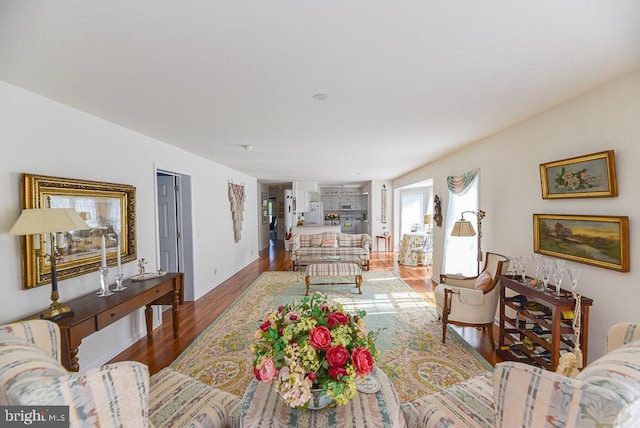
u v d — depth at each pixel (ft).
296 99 7.28
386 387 4.89
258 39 4.65
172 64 5.44
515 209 9.77
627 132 6.07
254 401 4.53
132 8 3.81
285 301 14.01
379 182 29.01
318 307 4.70
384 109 8.07
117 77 5.94
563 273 7.68
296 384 3.82
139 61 5.30
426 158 16.25
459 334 10.25
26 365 2.85
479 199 12.05
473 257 13.73
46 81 6.06
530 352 7.81
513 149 9.82
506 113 8.50
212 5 3.79
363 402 4.45
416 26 4.33
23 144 6.41
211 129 9.93
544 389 2.77
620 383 2.48
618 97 6.23
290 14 4.01
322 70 5.77
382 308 12.86
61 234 7.09
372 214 29.17
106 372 2.87
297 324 4.31
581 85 6.59
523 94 7.09
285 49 4.97
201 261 15.21
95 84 6.25
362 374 4.03
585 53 5.17
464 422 4.32
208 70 5.70
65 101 7.19
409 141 11.96
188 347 9.41
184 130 10.02
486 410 4.59
